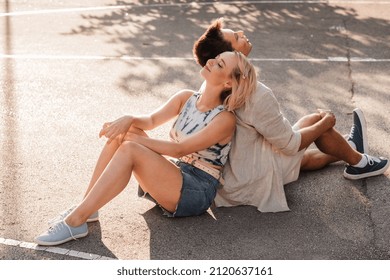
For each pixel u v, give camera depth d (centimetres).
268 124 390
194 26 944
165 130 549
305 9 1061
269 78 692
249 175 407
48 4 1075
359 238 388
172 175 379
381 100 626
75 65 730
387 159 460
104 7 1066
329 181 454
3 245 370
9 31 881
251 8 1076
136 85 670
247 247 376
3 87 650
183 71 719
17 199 423
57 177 458
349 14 1019
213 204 418
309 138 413
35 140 522
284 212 414
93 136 534
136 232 387
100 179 367
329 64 744
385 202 428
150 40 855
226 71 374
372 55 782
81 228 372
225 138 388
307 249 375
